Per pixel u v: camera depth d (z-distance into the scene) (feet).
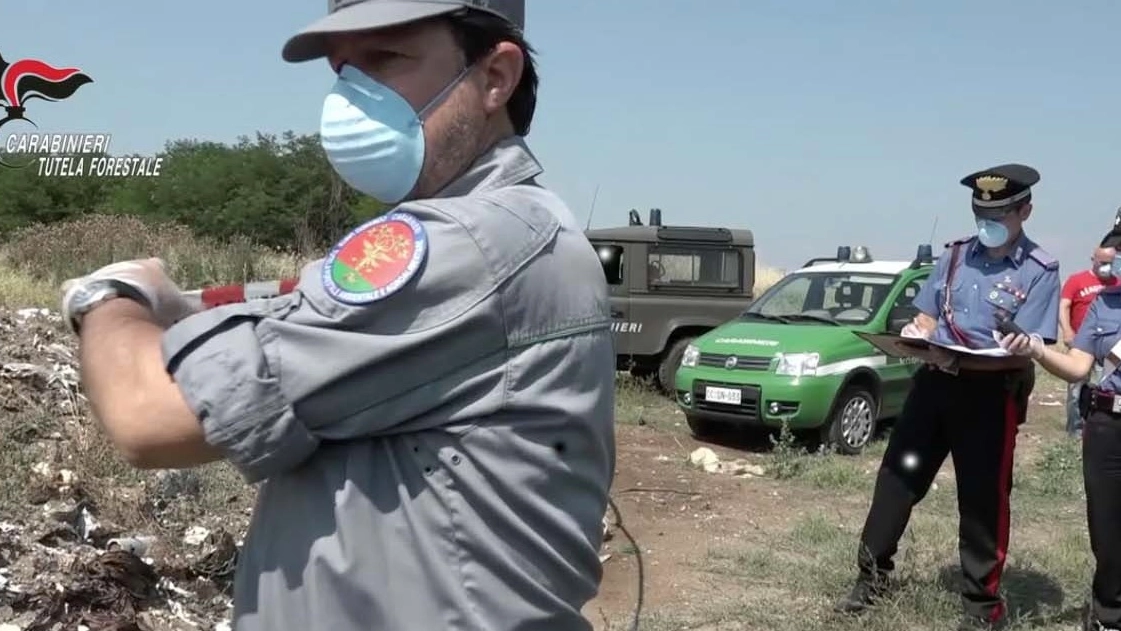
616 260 38.91
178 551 14.53
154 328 4.67
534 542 4.55
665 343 38.68
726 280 40.24
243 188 76.74
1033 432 37.29
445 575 4.41
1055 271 15.96
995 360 15.69
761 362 30.73
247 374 4.24
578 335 4.73
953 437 16.19
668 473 27.40
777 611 17.03
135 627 12.54
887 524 16.69
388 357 4.29
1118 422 15.53
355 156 4.97
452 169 5.01
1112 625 15.99
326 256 4.56
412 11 4.76
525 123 5.30
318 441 4.40
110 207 78.54
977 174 16.03
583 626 4.95
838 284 34.40
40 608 12.28
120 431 4.34
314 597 4.46
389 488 4.46
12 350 21.48
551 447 4.61
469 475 4.43
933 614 16.66
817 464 28.22
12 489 15.11
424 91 4.90
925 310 16.84
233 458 4.28
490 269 4.45
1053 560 20.13
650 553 20.24
